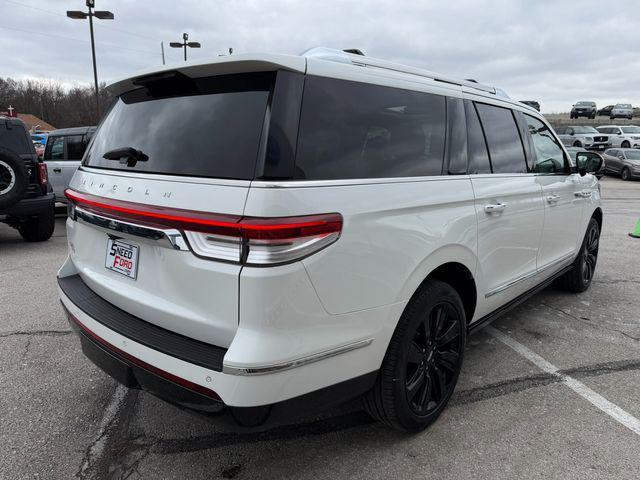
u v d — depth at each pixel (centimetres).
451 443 265
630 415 292
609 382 331
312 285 193
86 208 251
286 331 189
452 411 296
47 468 243
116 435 271
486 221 298
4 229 948
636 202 1495
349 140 219
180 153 213
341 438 270
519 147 358
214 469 244
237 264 183
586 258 514
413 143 255
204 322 196
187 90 229
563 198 416
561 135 3055
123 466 246
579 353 376
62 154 1036
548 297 510
